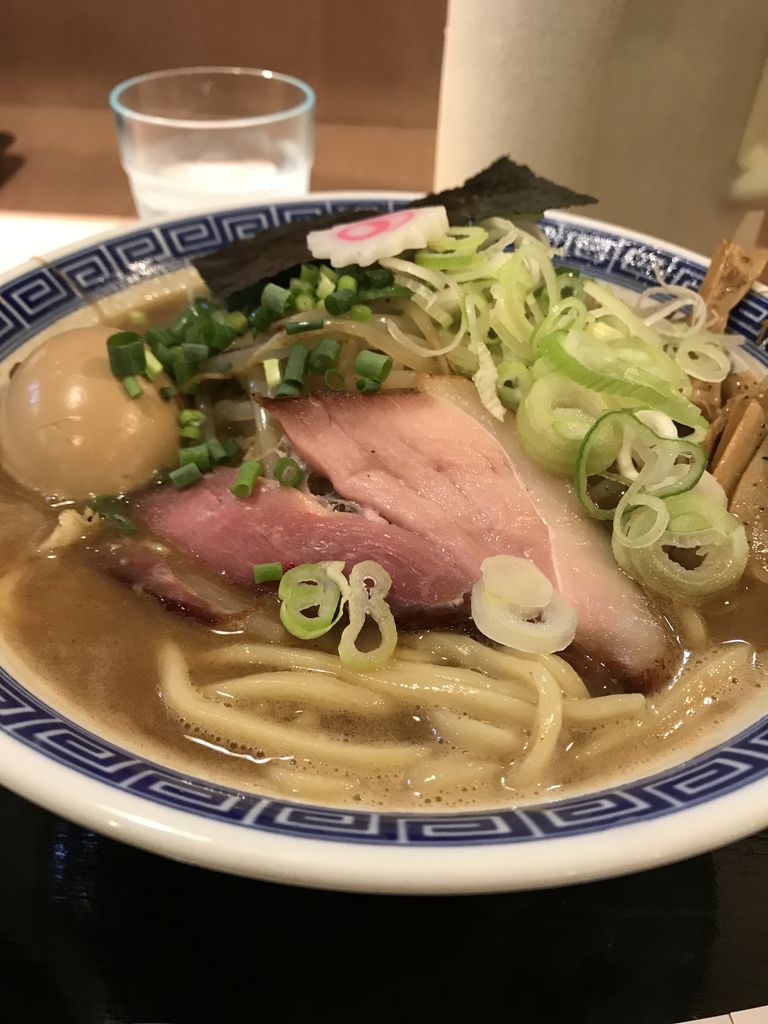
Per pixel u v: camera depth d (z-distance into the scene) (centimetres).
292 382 21
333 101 45
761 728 15
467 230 23
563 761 16
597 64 30
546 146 32
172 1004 14
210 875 16
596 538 20
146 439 21
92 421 21
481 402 22
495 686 17
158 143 36
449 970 15
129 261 28
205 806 13
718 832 12
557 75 30
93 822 12
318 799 15
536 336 22
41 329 25
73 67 44
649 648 18
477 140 33
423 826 13
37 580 19
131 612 19
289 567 19
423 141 44
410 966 15
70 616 19
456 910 16
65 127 43
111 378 21
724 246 27
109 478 21
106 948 15
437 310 22
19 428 21
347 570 19
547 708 17
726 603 19
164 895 16
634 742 16
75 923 15
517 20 30
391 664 18
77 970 15
